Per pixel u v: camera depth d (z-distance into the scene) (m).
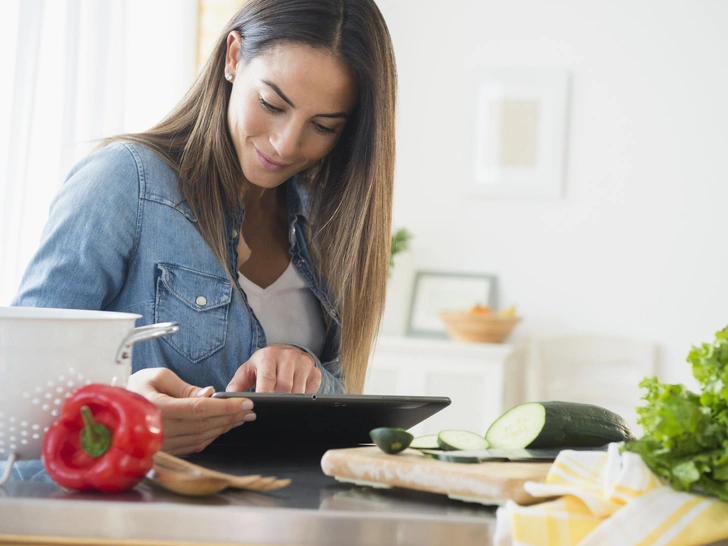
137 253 1.30
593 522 0.68
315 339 1.49
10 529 0.69
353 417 0.97
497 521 0.69
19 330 0.74
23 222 1.95
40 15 1.94
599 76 3.86
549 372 3.78
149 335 0.81
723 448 0.73
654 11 3.81
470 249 3.98
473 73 3.99
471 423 3.52
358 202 1.42
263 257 1.46
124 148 1.32
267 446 1.10
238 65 1.29
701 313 3.74
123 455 0.72
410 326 3.95
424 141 4.04
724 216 3.73
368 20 1.28
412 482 0.78
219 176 1.35
